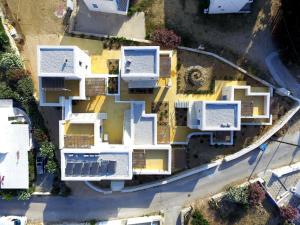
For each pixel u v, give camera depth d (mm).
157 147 40469
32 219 46094
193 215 44812
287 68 43875
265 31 43562
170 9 43375
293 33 41094
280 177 45031
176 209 45750
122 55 38031
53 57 37312
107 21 43625
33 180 44438
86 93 40688
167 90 43781
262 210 45750
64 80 38938
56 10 43750
